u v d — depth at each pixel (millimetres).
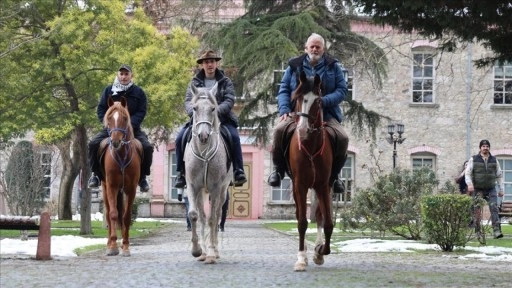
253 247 19469
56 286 10883
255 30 35094
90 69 25750
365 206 22500
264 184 47406
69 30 25000
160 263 14195
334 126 13336
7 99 25922
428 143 47312
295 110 13234
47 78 25812
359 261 15031
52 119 25984
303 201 13023
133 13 28812
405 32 16281
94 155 16656
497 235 23000
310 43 13453
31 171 35688
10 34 25594
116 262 14461
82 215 25781
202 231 14641
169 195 47625
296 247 19500
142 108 16984
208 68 14844
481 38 15867
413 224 21719
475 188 23125
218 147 14203
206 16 40406
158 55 26812
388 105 47250
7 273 12484
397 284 11273
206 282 11352
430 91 47406
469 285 11250
